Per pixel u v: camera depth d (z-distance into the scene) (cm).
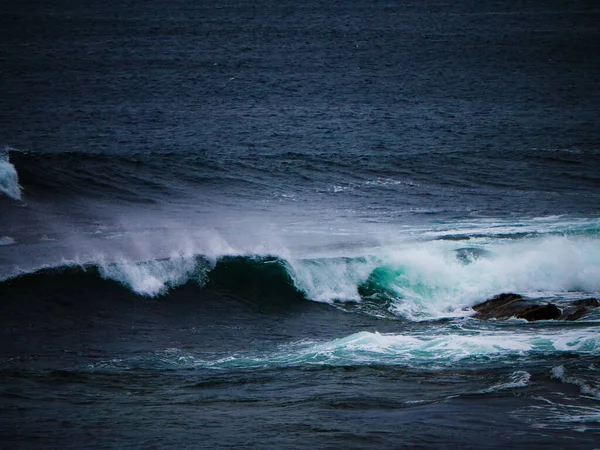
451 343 5741
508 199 11406
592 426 4034
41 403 4469
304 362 5366
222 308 7000
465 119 18675
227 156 13950
